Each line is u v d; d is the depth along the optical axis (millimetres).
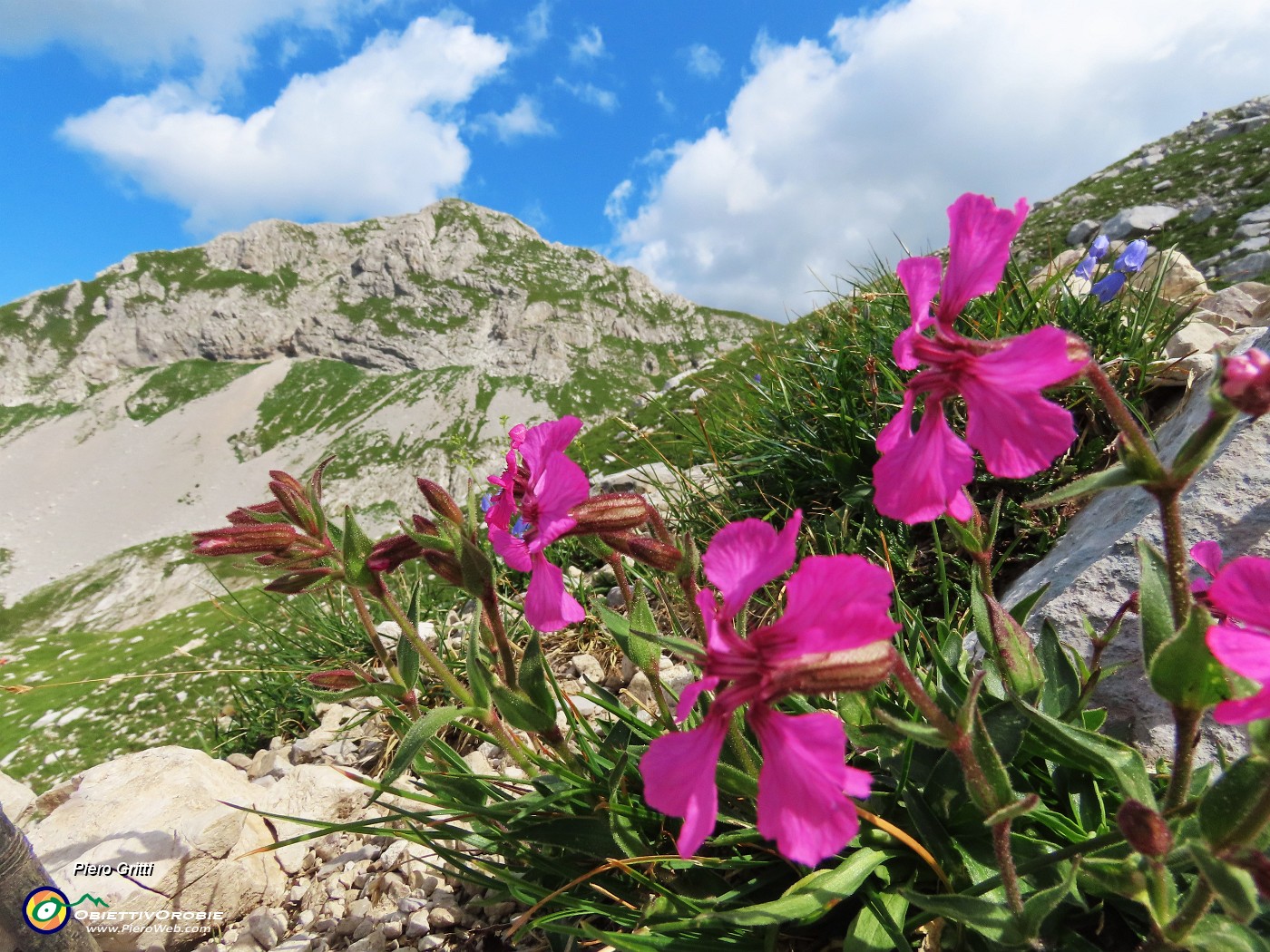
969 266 1431
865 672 1227
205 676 8367
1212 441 1198
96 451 121562
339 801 3596
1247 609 1055
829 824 1157
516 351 145500
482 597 2072
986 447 1330
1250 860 1073
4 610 86562
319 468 2416
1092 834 1854
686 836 1236
